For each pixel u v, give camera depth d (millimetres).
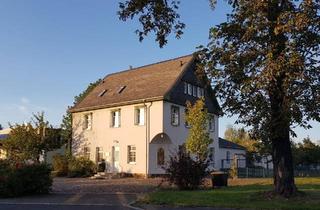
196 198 18531
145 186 27062
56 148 47094
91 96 47500
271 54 16031
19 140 43812
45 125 45906
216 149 45875
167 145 39719
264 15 16641
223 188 23828
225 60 17547
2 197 20422
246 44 17203
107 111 43719
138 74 45781
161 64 45125
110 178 38188
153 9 14266
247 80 16812
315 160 55781
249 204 16672
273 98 17078
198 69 18594
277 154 18141
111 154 42531
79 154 46125
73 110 47188
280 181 17969
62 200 19203
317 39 15695
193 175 23625
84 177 40656
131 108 41156
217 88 18156
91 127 45469
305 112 16031
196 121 35781
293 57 15500
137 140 40156
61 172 42594
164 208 16531
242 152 57469
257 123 17531
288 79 15836
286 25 15438
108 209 16031
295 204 16250
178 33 14719
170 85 39781
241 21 17391
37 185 21781
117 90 44812
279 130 16875
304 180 29453
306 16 15250
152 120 39188
